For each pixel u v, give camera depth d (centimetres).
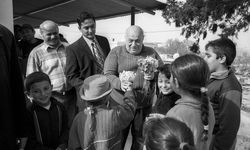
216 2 294
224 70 191
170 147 110
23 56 427
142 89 234
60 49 331
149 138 119
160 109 219
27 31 431
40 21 988
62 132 222
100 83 186
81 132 186
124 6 586
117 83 231
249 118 383
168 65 217
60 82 321
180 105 152
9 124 162
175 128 116
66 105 320
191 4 328
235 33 297
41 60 319
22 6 733
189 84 147
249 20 285
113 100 243
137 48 251
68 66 289
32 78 208
